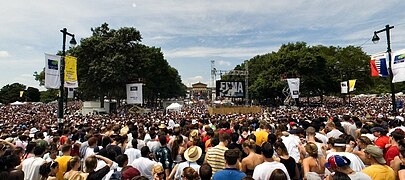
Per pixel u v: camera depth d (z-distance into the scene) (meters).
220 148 5.39
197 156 5.35
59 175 5.19
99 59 49.38
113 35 52.16
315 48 68.56
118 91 56.47
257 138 7.28
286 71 62.16
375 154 4.04
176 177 5.29
